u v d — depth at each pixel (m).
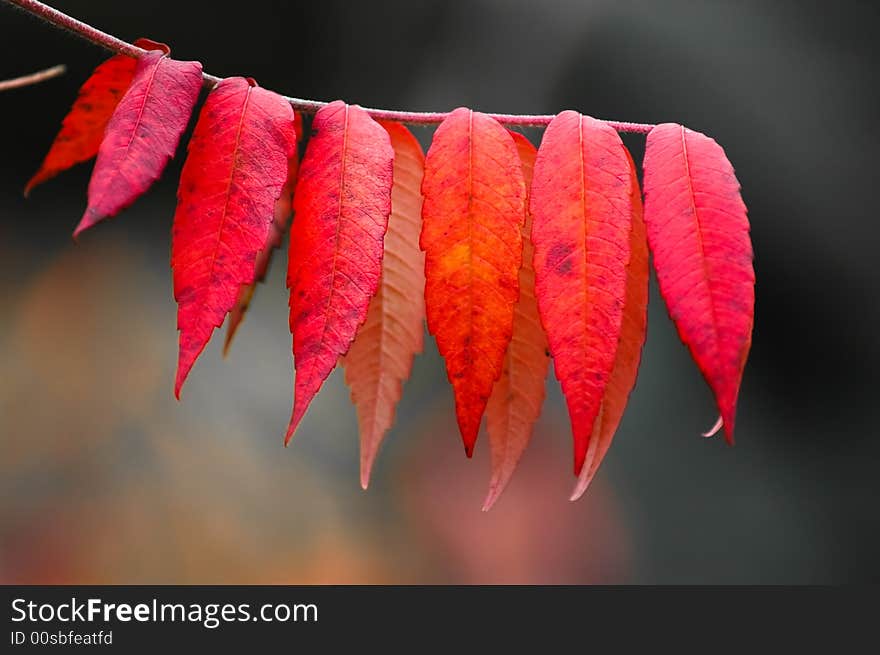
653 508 6.09
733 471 6.27
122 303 5.77
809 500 6.11
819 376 6.48
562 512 5.92
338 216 1.12
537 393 1.36
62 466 4.51
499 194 1.13
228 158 1.11
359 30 6.88
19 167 6.49
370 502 5.34
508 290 1.11
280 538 4.67
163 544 4.34
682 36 6.48
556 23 6.60
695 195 1.09
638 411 6.48
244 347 5.67
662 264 1.08
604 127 1.14
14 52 6.35
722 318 1.05
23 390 4.84
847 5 6.42
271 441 5.21
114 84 1.41
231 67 6.94
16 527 4.19
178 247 1.08
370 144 1.15
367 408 1.45
